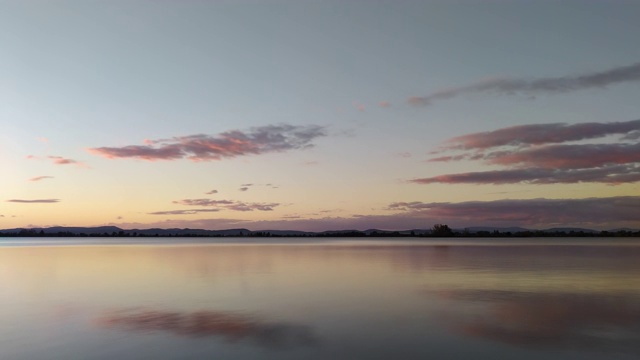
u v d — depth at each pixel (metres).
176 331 13.03
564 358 10.46
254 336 12.49
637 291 19.91
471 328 13.23
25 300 18.66
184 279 25.50
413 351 11.07
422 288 21.11
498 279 24.62
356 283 23.16
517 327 13.31
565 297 18.38
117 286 22.72
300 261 39.78
